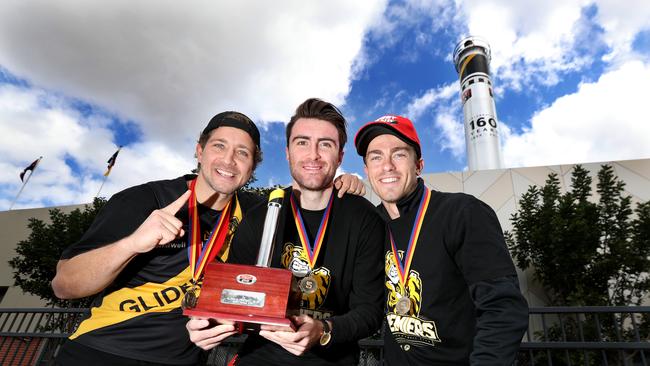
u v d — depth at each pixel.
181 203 1.57
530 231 8.05
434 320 1.65
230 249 1.98
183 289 1.85
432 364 1.64
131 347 1.70
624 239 7.23
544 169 11.96
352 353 1.77
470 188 12.45
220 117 2.06
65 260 1.66
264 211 1.94
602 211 8.04
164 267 1.84
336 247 1.91
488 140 21.62
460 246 1.65
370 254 1.91
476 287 1.52
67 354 1.70
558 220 7.33
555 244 7.36
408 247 1.87
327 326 1.50
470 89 23.55
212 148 1.96
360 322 1.66
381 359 3.75
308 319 1.40
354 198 2.11
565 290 7.50
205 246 1.98
